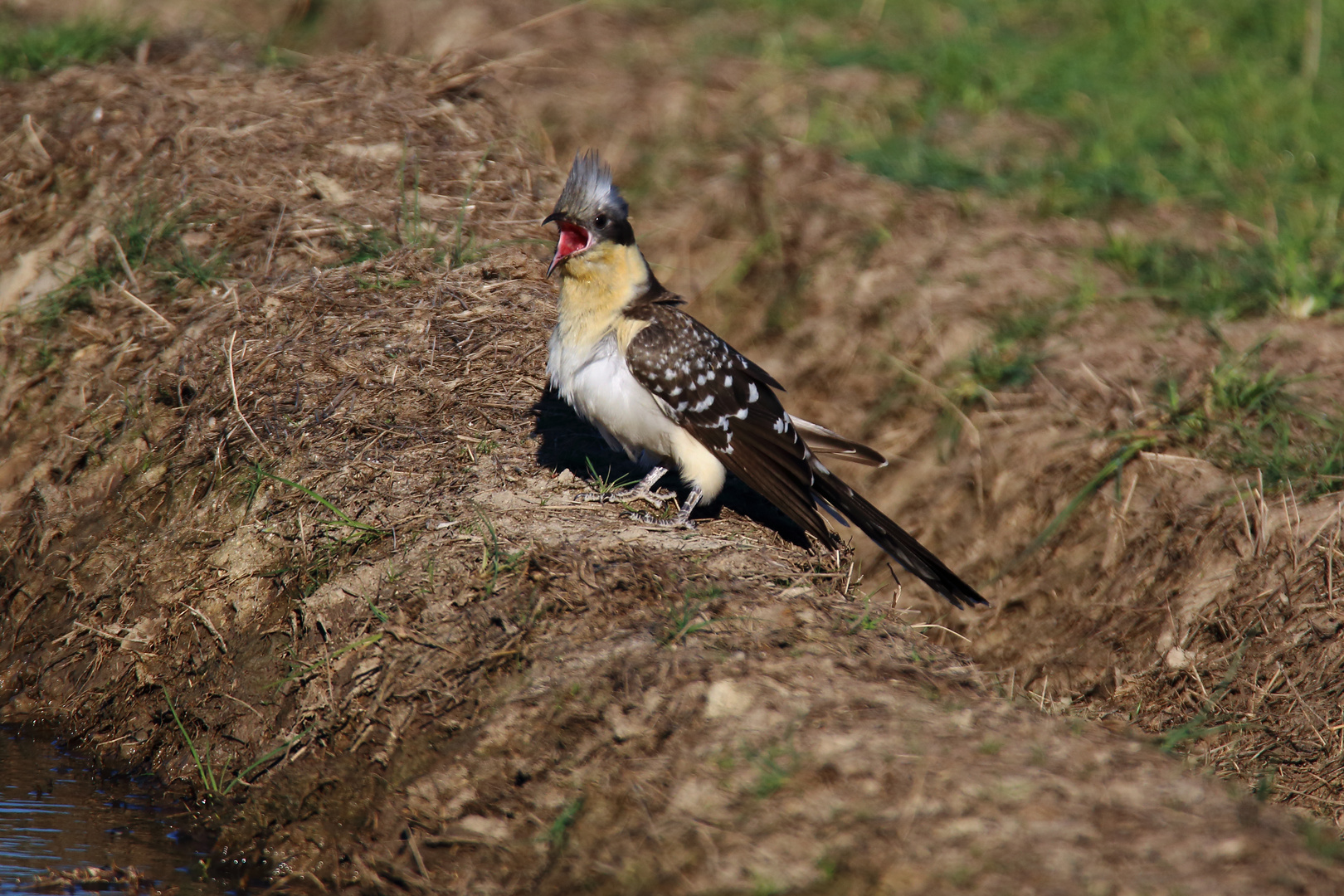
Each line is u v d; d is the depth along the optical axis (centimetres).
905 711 721
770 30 2059
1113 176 1645
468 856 719
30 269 1311
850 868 616
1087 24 2156
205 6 1972
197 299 1234
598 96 1770
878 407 1375
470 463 1015
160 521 1051
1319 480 1112
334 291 1209
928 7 2192
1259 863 601
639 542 905
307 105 1496
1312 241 1527
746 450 956
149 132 1413
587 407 962
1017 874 594
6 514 1142
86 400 1186
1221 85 1919
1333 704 964
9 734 990
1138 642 1093
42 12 1839
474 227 1344
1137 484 1182
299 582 937
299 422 1057
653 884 642
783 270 1535
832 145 1717
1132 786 663
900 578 1237
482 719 779
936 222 1571
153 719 955
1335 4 2166
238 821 841
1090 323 1389
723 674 750
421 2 1986
